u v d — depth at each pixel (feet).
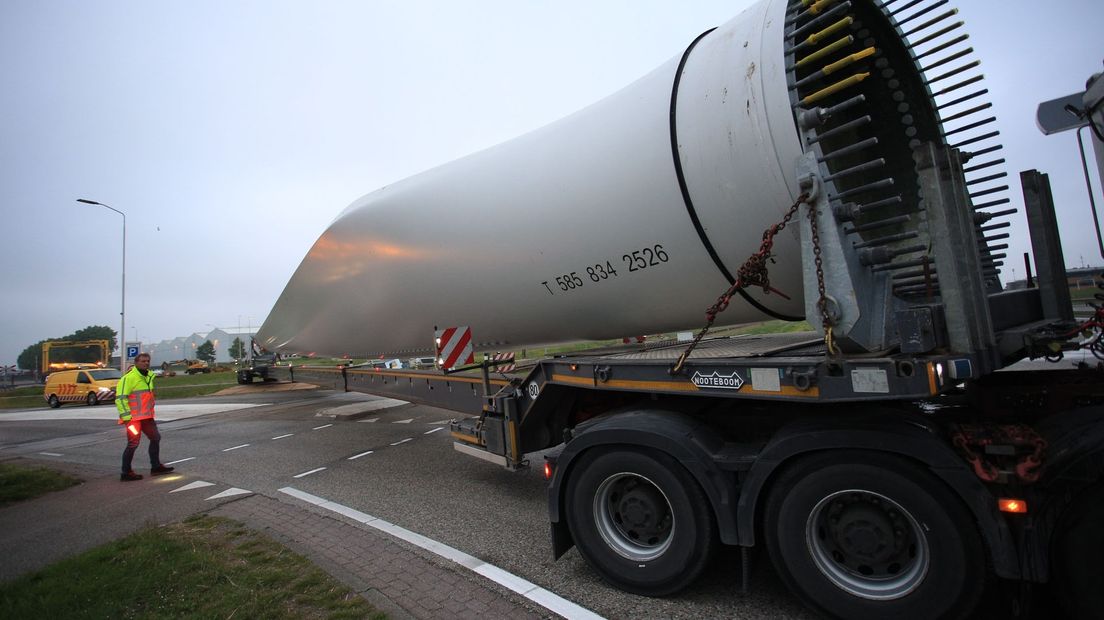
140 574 11.73
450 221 18.47
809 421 8.98
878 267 9.72
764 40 10.55
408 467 21.24
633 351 14.44
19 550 14.96
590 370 12.15
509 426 14.98
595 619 9.28
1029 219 10.46
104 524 16.63
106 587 11.12
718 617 9.29
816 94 9.50
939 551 7.70
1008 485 7.34
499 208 16.97
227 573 11.54
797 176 9.36
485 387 16.89
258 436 31.73
